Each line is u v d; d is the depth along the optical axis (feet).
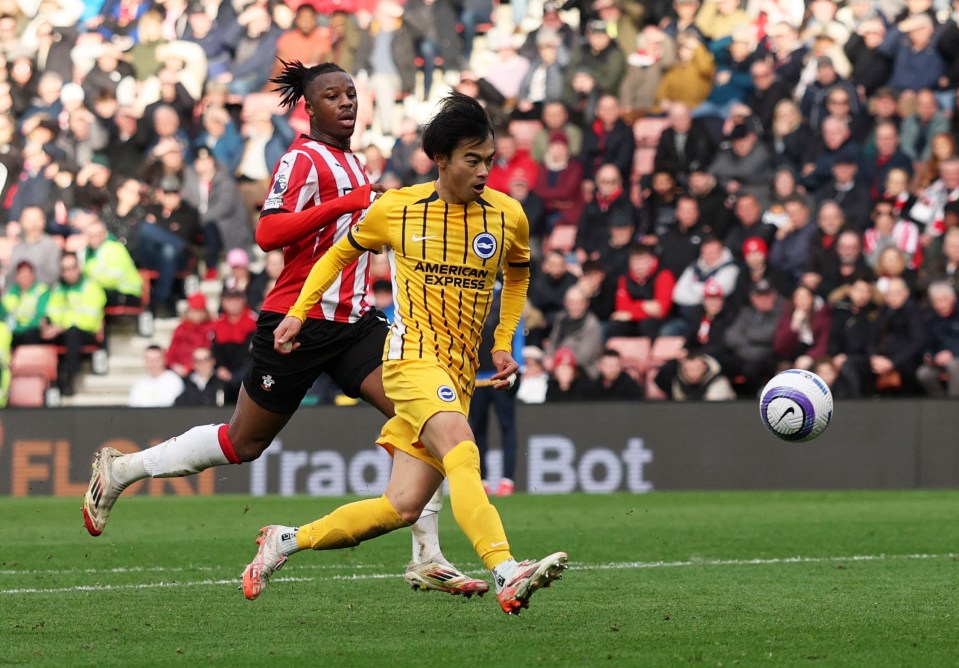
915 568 75.77
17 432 153.58
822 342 146.41
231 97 190.60
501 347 56.95
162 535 100.01
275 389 63.21
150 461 65.00
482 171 51.90
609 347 153.17
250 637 52.75
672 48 177.06
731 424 144.56
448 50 190.49
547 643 50.29
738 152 164.45
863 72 167.63
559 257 156.15
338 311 62.75
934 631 53.06
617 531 99.19
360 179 65.00
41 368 167.63
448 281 53.36
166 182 178.60
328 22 196.03
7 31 201.98
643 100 177.37
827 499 128.26
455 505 50.78
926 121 160.76
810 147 162.20
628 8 182.09
